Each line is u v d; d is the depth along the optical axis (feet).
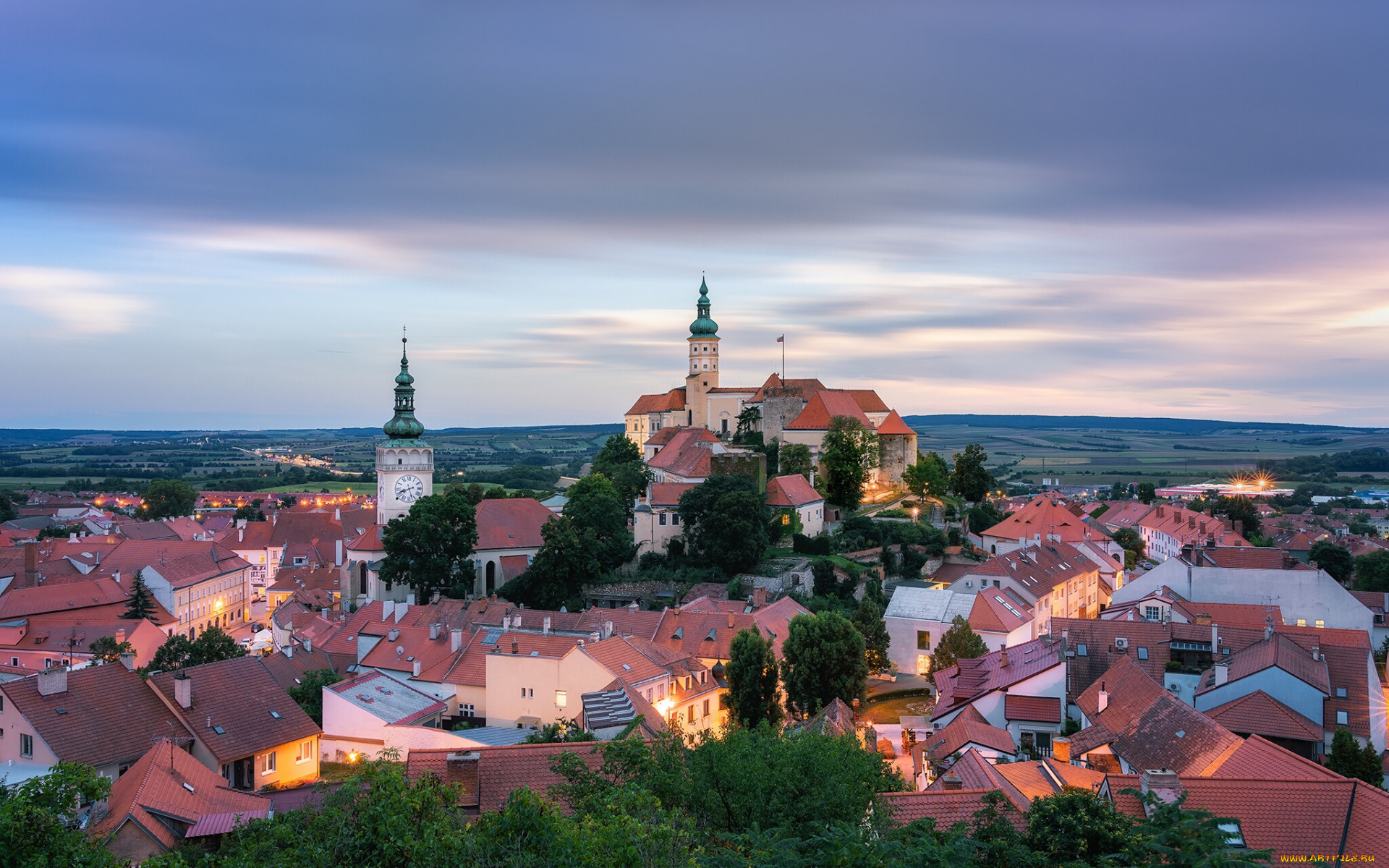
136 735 256.32
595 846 133.59
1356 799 155.94
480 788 188.14
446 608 445.78
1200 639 325.62
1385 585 544.21
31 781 150.20
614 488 636.89
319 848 143.23
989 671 324.19
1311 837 152.66
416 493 610.65
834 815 171.01
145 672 347.56
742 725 333.42
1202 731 212.64
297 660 411.13
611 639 349.20
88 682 262.47
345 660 420.77
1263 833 154.10
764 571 536.42
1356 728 277.85
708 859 145.18
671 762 185.88
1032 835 153.99
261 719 277.85
